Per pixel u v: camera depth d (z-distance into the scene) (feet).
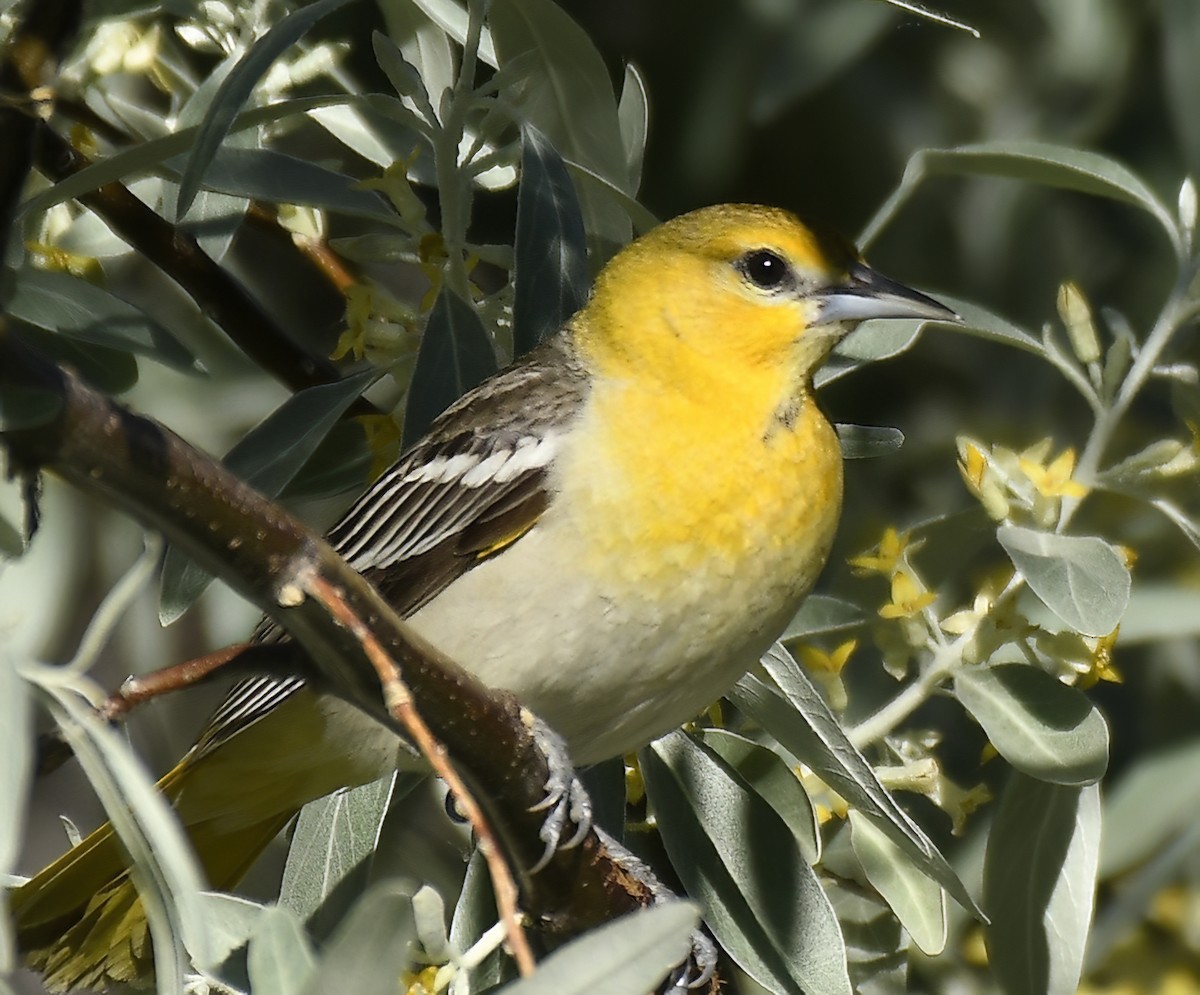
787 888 23.20
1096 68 32.32
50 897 22.77
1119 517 29.68
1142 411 32.78
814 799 25.05
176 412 32.24
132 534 32.40
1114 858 29.09
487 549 23.15
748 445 22.85
